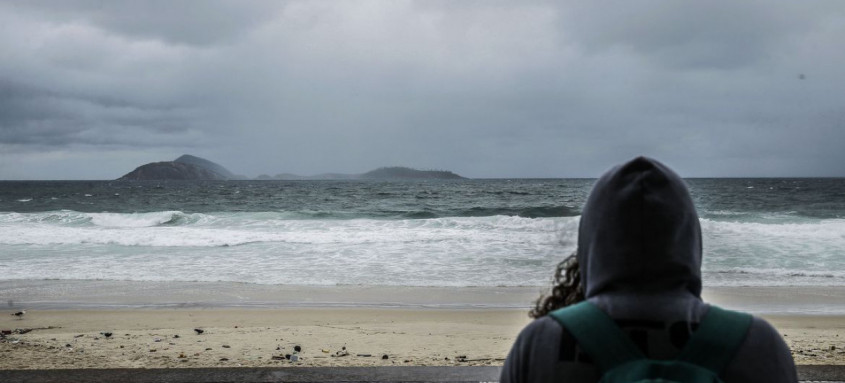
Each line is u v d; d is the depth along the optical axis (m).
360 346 7.32
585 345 1.08
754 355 1.07
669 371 1.04
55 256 16.69
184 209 48.00
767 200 50.69
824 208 40.03
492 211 39.56
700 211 36.47
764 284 12.98
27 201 62.06
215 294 11.89
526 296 11.72
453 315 9.97
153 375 3.18
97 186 133.75
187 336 7.96
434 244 18.42
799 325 9.18
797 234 20.02
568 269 1.46
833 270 14.44
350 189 94.75
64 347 6.76
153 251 17.50
